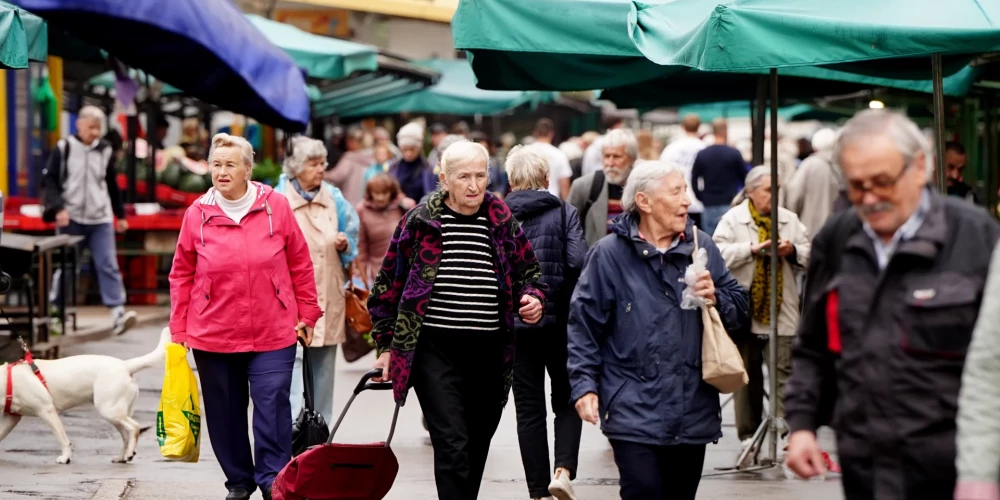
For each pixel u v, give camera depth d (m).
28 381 15.50
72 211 27.89
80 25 15.40
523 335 13.47
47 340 24.38
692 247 10.48
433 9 37.84
